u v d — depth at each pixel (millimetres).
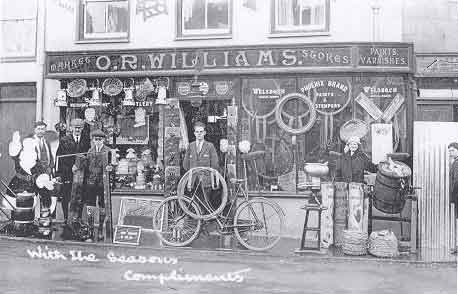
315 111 8164
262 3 8336
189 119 8547
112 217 8477
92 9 8859
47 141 8656
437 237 7402
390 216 7504
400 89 8039
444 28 8031
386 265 6766
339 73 8102
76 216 8250
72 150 8625
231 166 8336
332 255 7109
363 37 8117
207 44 8477
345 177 8016
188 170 8234
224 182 7633
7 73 9070
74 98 8781
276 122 8266
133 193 8469
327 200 7574
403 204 7414
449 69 7945
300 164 8227
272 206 7465
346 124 8039
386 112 8039
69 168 8562
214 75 8367
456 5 8016
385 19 8086
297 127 8227
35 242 7820
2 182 8586
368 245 7199
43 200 8492
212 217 7516
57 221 8492
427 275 6297
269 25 8320
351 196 7418
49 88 8898
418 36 8039
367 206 7465
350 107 8102
